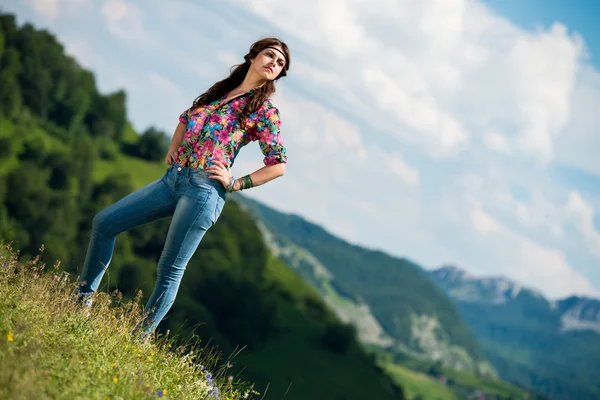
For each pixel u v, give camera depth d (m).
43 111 178.62
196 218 5.58
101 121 186.12
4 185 124.19
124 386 4.68
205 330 105.94
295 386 139.38
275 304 149.25
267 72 5.68
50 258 118.50
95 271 5.83
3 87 166.75
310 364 150.50
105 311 5.78
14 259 5.76
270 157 5.73
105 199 147.75
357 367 161.75
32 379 3.99
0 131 154.75
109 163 178.12
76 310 5.69
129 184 156.88
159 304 5.82
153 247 120.56
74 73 186.38
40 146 149.12
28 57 179.25
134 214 5.67
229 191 5.70
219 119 5.59
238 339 135.88
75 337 5.19
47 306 5.44
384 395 157.50
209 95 5.79
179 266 5.74
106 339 5.43
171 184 5.66
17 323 4.66
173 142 5.82
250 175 5.65
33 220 122.81
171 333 6.39
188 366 5.85
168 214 5.80
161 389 5.19
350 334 167.00
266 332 146.00
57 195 127.81
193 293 132.50
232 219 161.00
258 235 166.50
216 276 138.38
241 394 6.07
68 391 4.17
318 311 179.12
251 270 157.62
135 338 5.72
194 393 5.56
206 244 147.25
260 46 5.74
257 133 5.72
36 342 4.56
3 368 3.94
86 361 4.83
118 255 114.06
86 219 137.38
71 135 178.00
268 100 5.72
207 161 5.58
